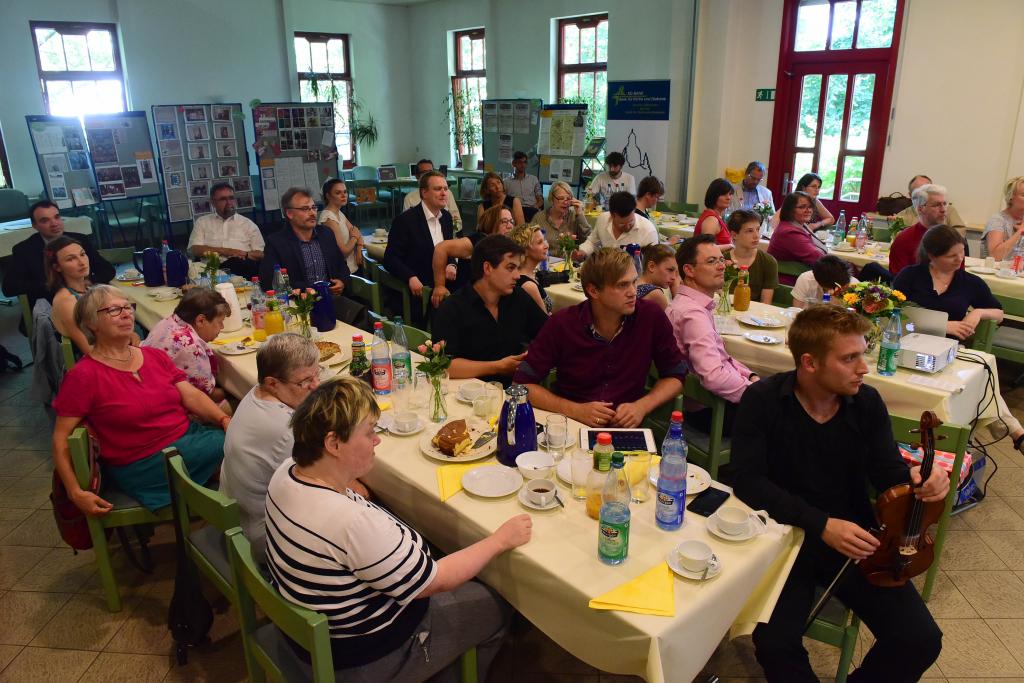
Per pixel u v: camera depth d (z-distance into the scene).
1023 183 4.61
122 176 7.97
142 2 8.75
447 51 10.98
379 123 11.48
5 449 3.70
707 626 1.49
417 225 4.60
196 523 2.99
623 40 8.50
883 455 1.83
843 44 7.00
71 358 3.03
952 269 3.46
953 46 6.22
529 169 9.45
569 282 4.48
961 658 2.20
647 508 1.81
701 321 2.70
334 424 1.42
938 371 2.76
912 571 1.74
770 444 1.88
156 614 2.45
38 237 4.34
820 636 1.80
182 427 2.52
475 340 2.90
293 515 1.44
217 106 8.55
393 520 1.52
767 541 1.67
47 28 8.18
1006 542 2.79
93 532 2.33
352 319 3.67
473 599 1.71
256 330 3.33
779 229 5.17
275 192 9.15
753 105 7.77
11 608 2.49
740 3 7.57
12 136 8.05
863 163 7.11
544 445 2.12
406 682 1.58
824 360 1.73
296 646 1.54
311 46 10.52
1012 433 3.05
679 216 6.95
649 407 2.43
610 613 1.43
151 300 3.96
